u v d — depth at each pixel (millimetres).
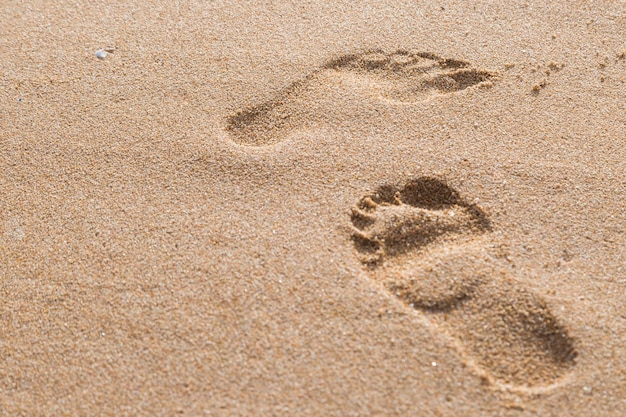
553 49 1104
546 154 1008
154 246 959
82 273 949
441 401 874
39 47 1134
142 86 1084
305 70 1090
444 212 973
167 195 994
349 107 1053
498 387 881
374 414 870
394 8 1162
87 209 990
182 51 1119
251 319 913
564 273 934
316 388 881
